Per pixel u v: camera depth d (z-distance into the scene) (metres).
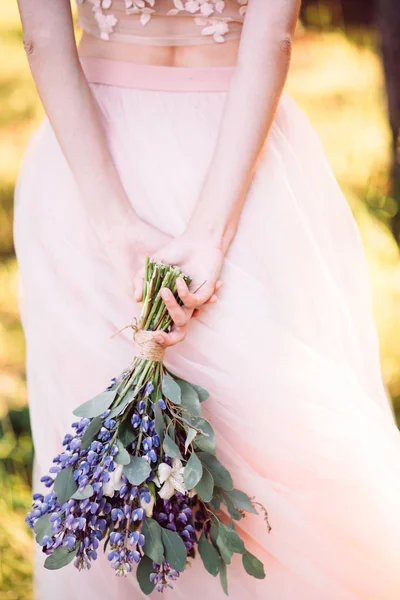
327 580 1.35
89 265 1.38
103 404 1.26
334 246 1.50
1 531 1.84
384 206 3.06
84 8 1.43
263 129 1.35
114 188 1.37
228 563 1.30
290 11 1.34
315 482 1.35
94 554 1.24
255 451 1.35
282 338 1.35
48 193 1.42
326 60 5.14
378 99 4.36
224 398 1.35
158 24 1.40
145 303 1.29
